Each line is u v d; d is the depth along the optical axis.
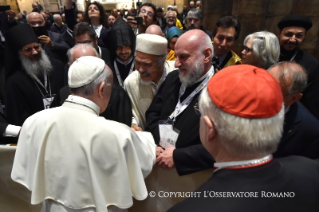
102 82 1.03
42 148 0.97
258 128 0.57
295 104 1.25
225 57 2.24
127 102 1.81
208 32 3.53
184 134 1.38
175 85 1.58
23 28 1.96
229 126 0.58
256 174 0.61
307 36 3.21
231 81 0.61
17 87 2.00
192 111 1.37
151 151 1.29
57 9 11.26
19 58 2.02
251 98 0.57
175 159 1.30
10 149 1.42
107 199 1.02
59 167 0.96
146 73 1.64
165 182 1.45
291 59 2.12
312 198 0.64
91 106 1.04
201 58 1.31
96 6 3.77
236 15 3.61
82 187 0.97
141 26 3.59
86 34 2.47
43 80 2.19
